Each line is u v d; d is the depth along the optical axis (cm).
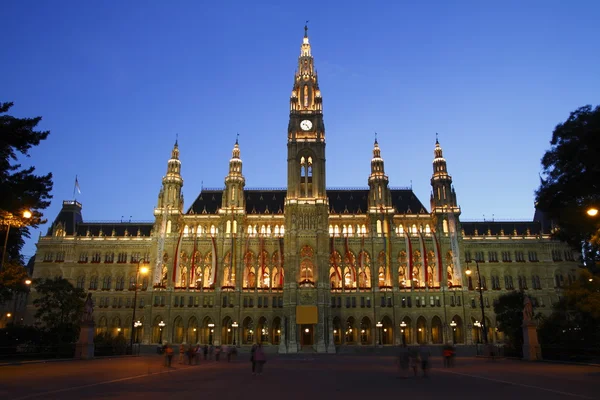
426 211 15762
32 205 6762
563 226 7438
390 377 4481
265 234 14912
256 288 14112
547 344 7044
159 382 3841
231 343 13862
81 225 15888
